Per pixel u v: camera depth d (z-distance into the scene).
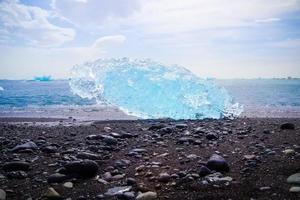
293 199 3.47
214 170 4.72
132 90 12.48
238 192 3.84
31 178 4.72
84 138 7.73
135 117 12.86
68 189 4.27
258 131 8.02
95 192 4.16
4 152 6.28
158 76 12.48
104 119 12.01
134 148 6.54
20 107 16.97
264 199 3.54
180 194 3.95
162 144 6.84
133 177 4.70
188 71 13.00
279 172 4.44
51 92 29.64
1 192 4.01
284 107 15.85
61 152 6.22
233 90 35.50
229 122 10.02
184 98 11.93
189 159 5.47
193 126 9.26
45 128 9.45
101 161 5.41
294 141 6.49
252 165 4.89
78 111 15.20
